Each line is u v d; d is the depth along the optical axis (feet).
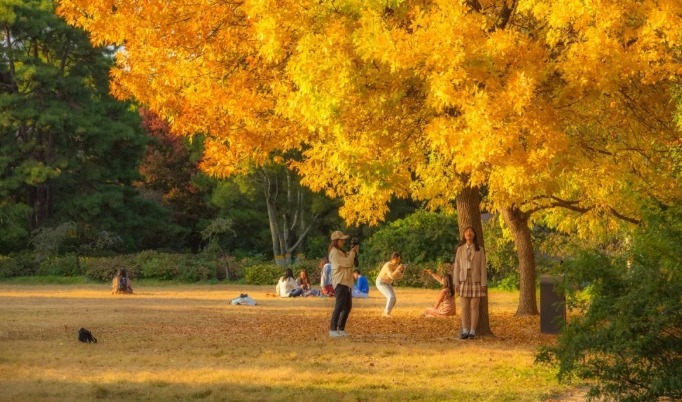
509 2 45.50
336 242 53.21
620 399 25.31
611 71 38.81
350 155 45.42
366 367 39.01
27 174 153.17
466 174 53.26
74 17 48.44
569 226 73.82
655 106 46.39
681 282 24.02
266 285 130.21
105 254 157.99
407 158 53.06
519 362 40.75
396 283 124.47
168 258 138.82
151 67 49.06
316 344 47.88
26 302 86.33
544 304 55.88
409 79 42.88
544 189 45.55
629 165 50.21
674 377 23.72
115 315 68.28
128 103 167.84
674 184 47.96
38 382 34.09
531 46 40.81
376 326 60.39
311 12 42.16
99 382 34.24
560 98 41.14
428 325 61.36
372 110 43.27
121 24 47.37
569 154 42.63
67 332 53.62
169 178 184.03
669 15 38.45
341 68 41.06
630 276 25.31
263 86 49.60
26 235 154.71
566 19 38.45
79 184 164.55
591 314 25.55
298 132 49.62
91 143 160.76
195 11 47.19
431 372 37.65
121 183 173.99
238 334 53.72
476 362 40.73
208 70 48.70
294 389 33.06
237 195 160.76
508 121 39.93
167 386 33.42
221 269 138.82
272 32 42.32
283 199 165.99
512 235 81.41
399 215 168.55
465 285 52.29
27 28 152.56
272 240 175.01
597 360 25.86
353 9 42.04
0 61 155.02
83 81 159.43
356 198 61.31
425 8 42.63
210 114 48.70
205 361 40.52
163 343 47.83
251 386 33.55
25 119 151.02
